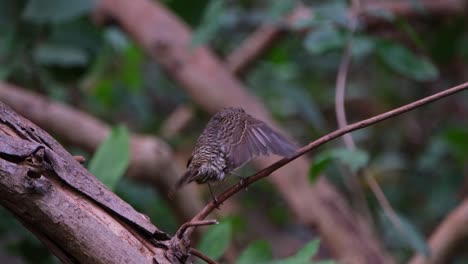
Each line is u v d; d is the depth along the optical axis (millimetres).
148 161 8305
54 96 9336
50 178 3779
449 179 10500
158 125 10984
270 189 11320
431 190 10656
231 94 9523
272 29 10555
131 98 10789
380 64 9336
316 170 6184
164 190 8469
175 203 8547
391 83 11859
